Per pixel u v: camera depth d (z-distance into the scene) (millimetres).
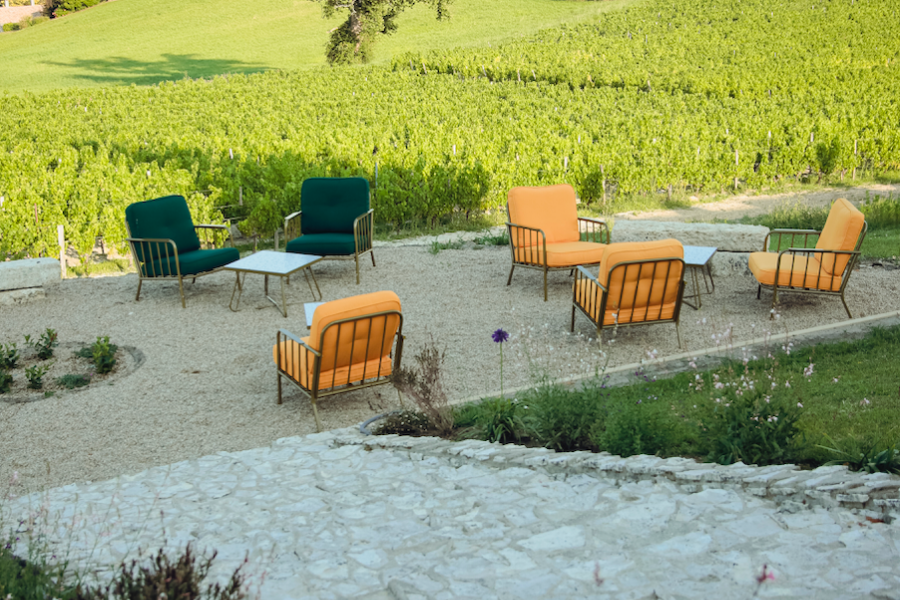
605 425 4273
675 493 3389
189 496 4012
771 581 2414
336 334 5234
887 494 3045
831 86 27000
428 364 5055
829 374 5441
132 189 12180
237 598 2406
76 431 5469
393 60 36188
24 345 7375
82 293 9094
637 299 6492
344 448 4723
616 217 14539
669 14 46969
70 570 2984
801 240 10922
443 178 13477
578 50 38844
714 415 4180
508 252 10648
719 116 20828
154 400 6023
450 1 42000
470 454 4195
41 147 19438
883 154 17578
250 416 5699
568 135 18641
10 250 10539
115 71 44344
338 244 9062
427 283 9203
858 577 2428
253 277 9711
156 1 66562
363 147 15695
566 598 2432
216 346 7254
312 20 56719
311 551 3053
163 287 9297
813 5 44875
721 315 7547
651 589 2432
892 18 40750
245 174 13703
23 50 52938
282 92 30578
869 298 7719
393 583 2621
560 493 3537
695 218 14109
